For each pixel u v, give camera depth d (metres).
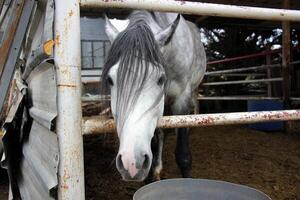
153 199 1.24
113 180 2.88
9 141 2.21
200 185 1.32
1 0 2.30
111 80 1.38
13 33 1.70
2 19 2.05
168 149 4.05
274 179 2.88
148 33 1.41
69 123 1.26
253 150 3.92
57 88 1.26
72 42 1.26
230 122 1.53
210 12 1.51
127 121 1.27
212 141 4.46
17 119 2.23
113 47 1.42
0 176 2.92
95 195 2.56
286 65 4.86
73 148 1.27
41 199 1.59
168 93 2.17
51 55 1.27
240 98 5.73
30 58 1.87
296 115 1.63
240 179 2.89
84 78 5.00
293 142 4.30
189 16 6.84
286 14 1.68
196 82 2.81
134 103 1.29
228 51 8.47
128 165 1.19
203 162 3.44
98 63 5.18
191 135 4.90
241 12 1.57
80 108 1.29
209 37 8.84
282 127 5.02
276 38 8.80
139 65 1.33
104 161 3.40
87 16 5.26
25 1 1.70
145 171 1.26
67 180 1.27
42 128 1.65
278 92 5.61
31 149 1.97
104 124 1.34
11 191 2.21
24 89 2.05
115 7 1.35
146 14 1.73
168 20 2.04
